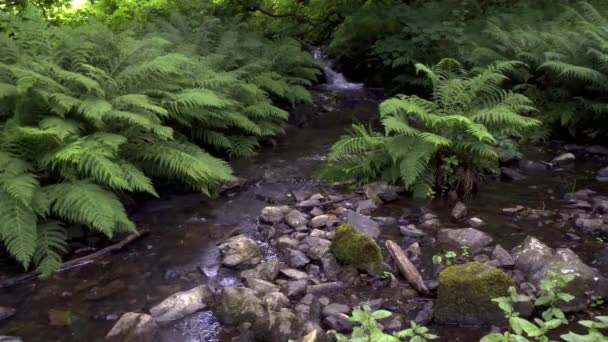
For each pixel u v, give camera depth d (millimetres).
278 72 11070
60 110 5473
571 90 8891
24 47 6516
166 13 11852
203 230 5699
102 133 5602
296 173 7441
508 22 10992
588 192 6371
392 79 13078
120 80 6297
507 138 7777
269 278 4660
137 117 5629
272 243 5375
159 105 6547
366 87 13570
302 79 10969
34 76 5203
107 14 12359
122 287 4605
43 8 9828
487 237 5184
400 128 6062
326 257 4906
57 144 5301
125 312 4234
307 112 10875
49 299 4422
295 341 3543
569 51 8906
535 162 7555
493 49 10266
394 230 5559
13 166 4871
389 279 4570
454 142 6383
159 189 6762
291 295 4359
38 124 5586
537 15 11156
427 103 6684
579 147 8172
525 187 6703
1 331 3986
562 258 4406
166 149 6137
